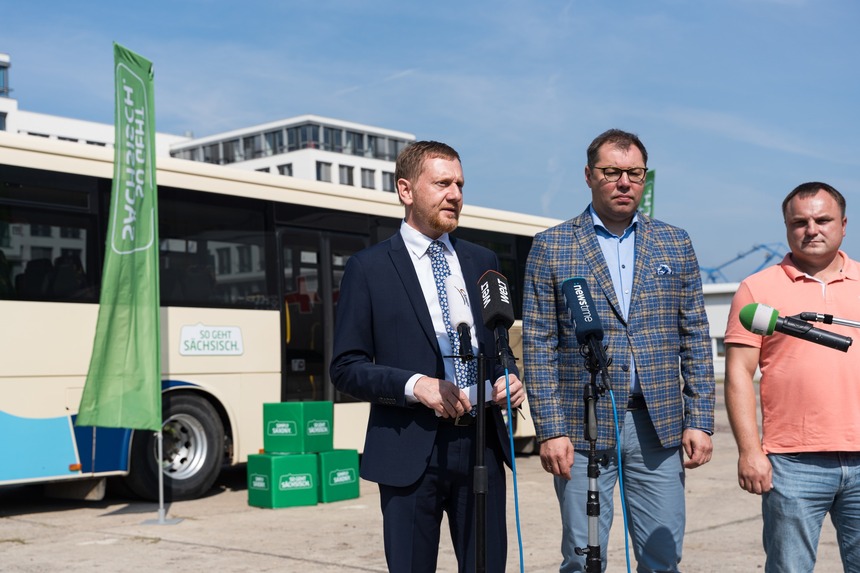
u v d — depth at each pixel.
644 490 4.32
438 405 3.54
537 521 8.78
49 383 9.25
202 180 10.63
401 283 3.85
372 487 11.38
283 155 84.44
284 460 9.80
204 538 8.06
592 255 4.39
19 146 9.30
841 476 4.04
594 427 3.83
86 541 7.95
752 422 4.17
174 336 10.20
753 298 4.20
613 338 4.32
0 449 8.90
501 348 3.57
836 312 4.08
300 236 11.48
